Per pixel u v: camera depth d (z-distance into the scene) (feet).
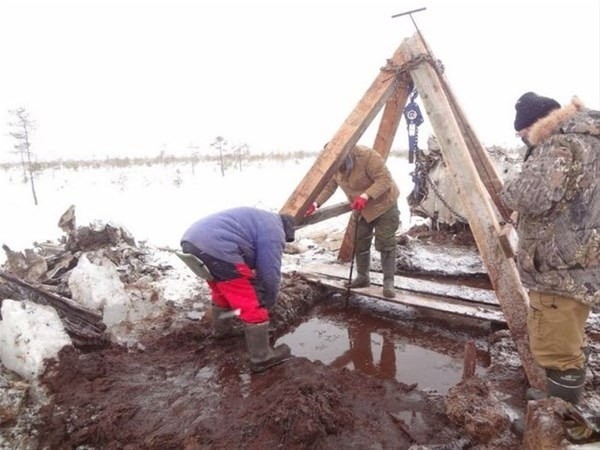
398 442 8.98
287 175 48.14
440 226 23.08
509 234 11.05
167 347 12.84
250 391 10.68
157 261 19.03
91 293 14.49
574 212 7.58
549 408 7.31
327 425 9.20
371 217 14.57
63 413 9.80
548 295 8.05
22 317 11.48
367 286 16.02
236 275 11.04
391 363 12.51
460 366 12.28
